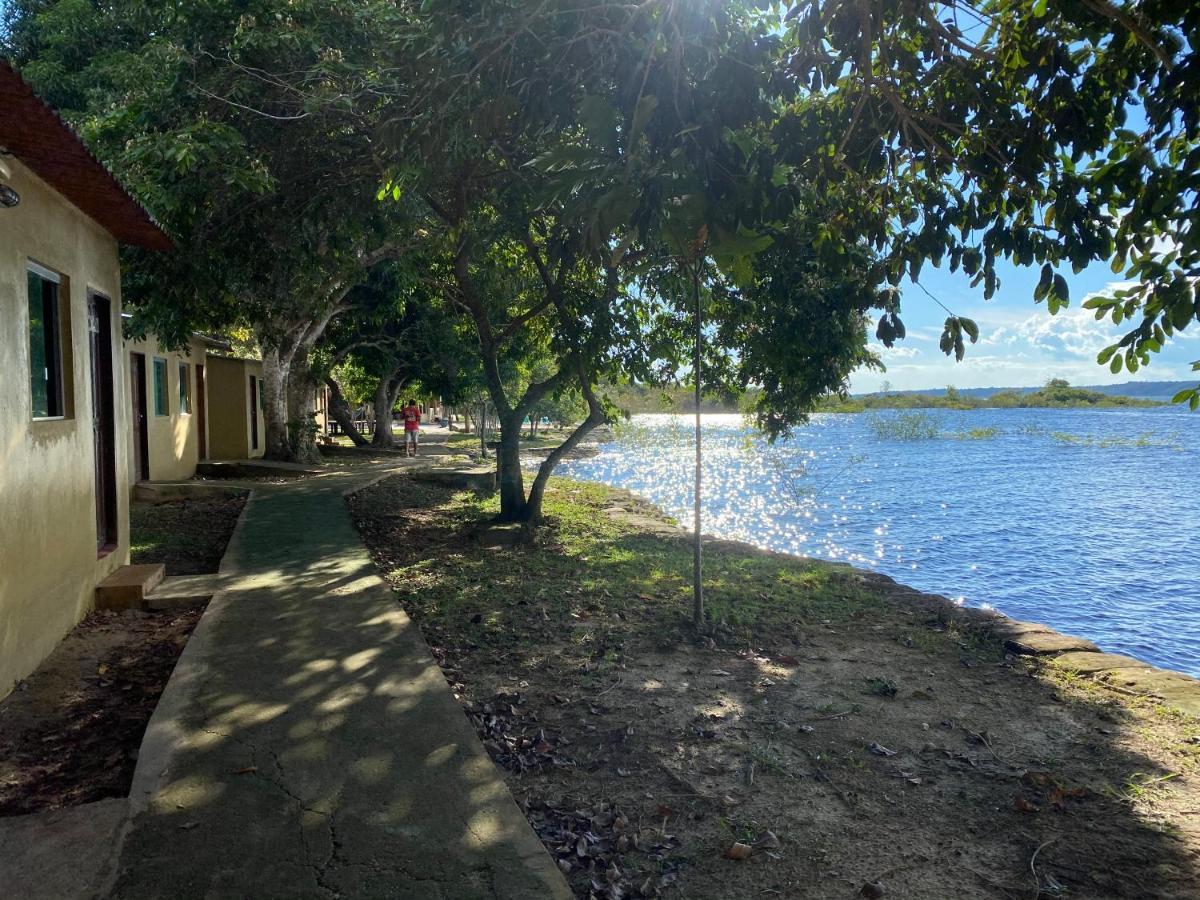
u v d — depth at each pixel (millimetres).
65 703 4211
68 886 2535
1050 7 3580
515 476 10773
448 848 2809
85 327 5758
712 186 3361
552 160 3670
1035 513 16156
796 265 8727
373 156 7129
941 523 14969
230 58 6922
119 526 6742
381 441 27953
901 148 4512
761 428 11438
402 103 6172
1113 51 3662
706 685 4859
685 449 34719
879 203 4891
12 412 4293
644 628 6020
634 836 3156
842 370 9922
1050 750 3996
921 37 4438
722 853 3072
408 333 23562
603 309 9570
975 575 10625
